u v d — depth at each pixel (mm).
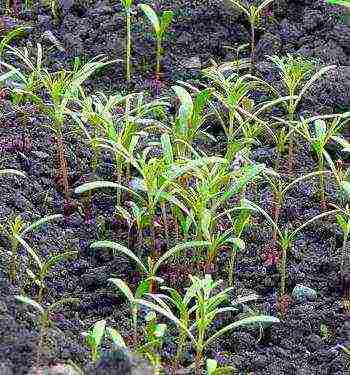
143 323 4668
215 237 5008
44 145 5863
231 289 4492
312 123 6188
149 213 4805
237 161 5102
